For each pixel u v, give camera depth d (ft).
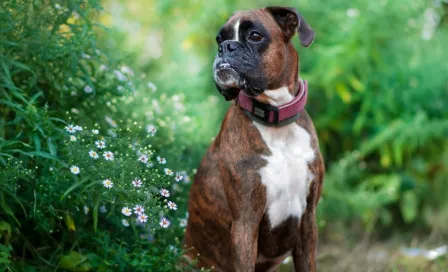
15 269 10.77
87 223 12.11
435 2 20.79
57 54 11.24
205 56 22.36
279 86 10.37
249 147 10.42
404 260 15.47
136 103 14.07
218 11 21.42
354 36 19.58
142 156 10.65
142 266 11.31
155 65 23.16
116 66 12.65
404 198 19.34
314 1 20.66
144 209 10.37
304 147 10.62
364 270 15.20
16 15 11.23
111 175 10.29
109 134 11.56
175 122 14.78
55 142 10.93
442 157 19.83
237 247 10.39
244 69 9.84
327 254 16.21
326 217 18.31
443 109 19.90
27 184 11.16
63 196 9.95
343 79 19.72
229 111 11.10
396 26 20.13
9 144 10.18
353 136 20.54
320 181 10.96
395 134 19.44
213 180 11.25
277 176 10.36
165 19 24.09
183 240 12.44
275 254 11.24
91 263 11.29
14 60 11.21
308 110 20.51
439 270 14.47
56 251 11.41
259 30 10.05
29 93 11.85
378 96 19.80
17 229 10.90
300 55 20.52
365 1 20.07
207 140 15.57
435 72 19.75
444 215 19.49
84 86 12.62
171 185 13.48
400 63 20.10
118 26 23.65
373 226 18.95
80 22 12.32
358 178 19.90
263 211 10.53
